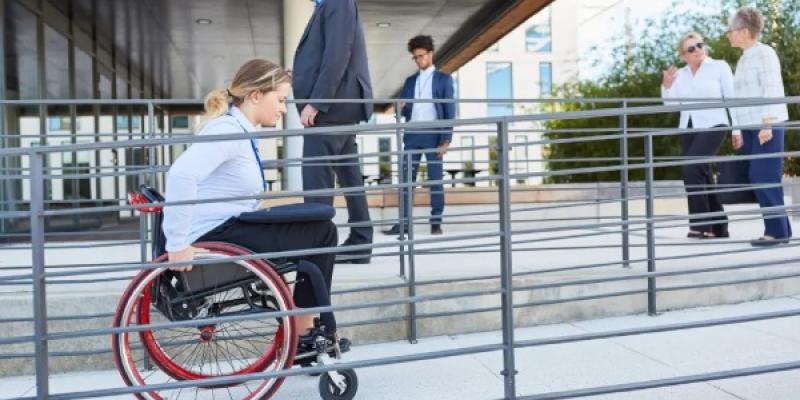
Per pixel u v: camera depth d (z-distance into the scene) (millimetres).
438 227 6137
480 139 19734
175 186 2336
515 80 31094
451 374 2967
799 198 8570
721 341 3318
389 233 5801
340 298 3477
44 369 1982
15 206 7285
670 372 2889
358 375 2971
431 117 5852
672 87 5543
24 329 3238
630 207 7703
